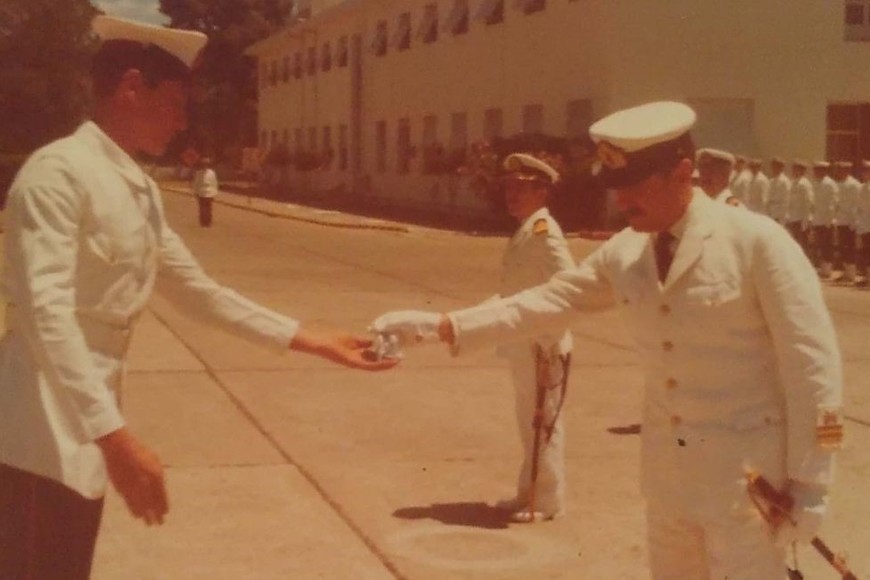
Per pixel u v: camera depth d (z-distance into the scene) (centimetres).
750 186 2169
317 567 556
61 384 291
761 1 2781
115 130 326
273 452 768
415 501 664
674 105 334
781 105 2812
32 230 298
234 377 1027
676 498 329
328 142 5247
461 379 1038
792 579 333
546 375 620
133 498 295
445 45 3809
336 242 2686
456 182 3681
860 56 2838
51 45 3778
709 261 321
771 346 324
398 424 859
